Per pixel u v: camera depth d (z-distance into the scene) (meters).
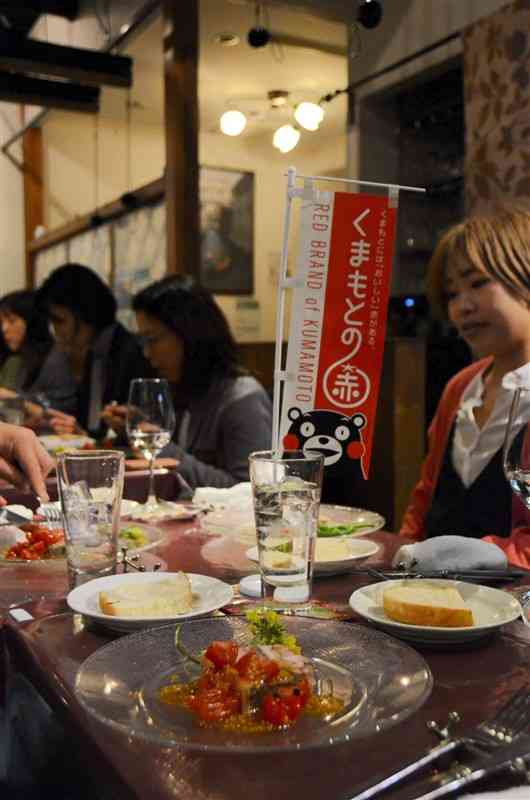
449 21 4.07
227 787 0.56
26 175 8.72
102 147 7.70
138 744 0.63
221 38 4.28
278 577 0.97
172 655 0.78
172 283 2.51
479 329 1.80
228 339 2.54
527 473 1.10
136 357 3.49
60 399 4.29
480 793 0.57
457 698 0.72
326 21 3.55
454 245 1.83
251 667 0.68
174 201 4.71
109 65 4.63
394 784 0.56
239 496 1.54
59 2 5.40
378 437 3.83
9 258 8.99
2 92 5.12
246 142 6.45
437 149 4.60
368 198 1.12
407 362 3.78
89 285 3.68
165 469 2.00
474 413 1.87
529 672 0.78
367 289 1.14
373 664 0.76
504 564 1.13
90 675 0.73
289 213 1.12
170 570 1.18
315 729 0.64
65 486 1.06
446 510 1.82
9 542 1.30
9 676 0.94
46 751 0.79
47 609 1.00
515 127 3.54
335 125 5.74
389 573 1.12
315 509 0.98
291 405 1.15
